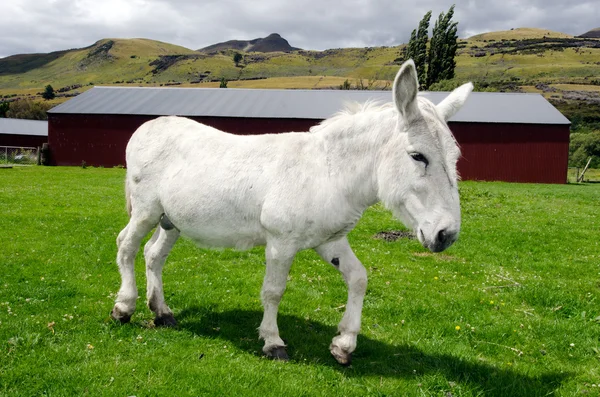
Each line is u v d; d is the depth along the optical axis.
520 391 4.12
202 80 167.12
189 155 4.77
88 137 35.91
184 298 6.21
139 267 7.64
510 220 13.85
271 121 33.66
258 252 8.93
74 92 153.88
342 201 4.17
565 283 7.63
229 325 5.36
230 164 4.52
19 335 4.67
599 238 11.55
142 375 4.07
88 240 9.31
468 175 32.88
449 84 52.34
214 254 8.66
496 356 4.96
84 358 4.34
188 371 4.17
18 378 3.93
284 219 4.16
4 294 6.02
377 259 8.85
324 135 4.32
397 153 3.86
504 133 32.38
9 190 16.62
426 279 7.70
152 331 5.03
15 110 87.69
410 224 3.90
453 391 4.13
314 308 6.14
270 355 4.54
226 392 3.88
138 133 5.28
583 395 4.11
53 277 6.89
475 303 6.50
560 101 76.56
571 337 5.35
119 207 13.70
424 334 5.41
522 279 7.77
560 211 16.14
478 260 9.18
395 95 3.69
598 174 40.09
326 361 4.58
